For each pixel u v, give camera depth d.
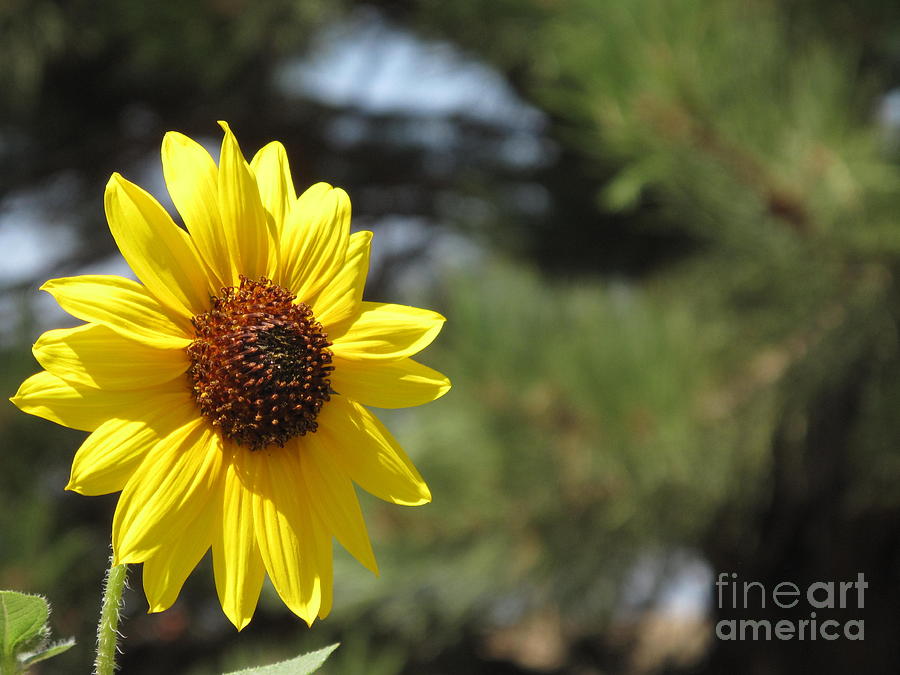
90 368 0.34
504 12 0.93
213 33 0.99
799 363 0.72
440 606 0.96
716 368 0.73
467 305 0.78
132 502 0.34
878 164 0.66
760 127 0.65
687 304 0.79
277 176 0.38
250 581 0.35
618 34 0.66
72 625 0.93
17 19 0.99
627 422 0.71
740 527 0.82
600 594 0.85
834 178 0.64
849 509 0.89
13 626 0.32
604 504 0.74
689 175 0.66
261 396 0.36
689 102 0.64
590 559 0.80
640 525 0.75
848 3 0.82
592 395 0.72
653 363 0.72
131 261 0.35
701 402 0.72
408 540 0.84
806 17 0.81
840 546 0.95
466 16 0.97
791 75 0.70
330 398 0.37
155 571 0.34
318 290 0.37
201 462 0.35
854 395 0.77
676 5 0.66
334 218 0.37
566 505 0.75
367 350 0.37
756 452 0.74
